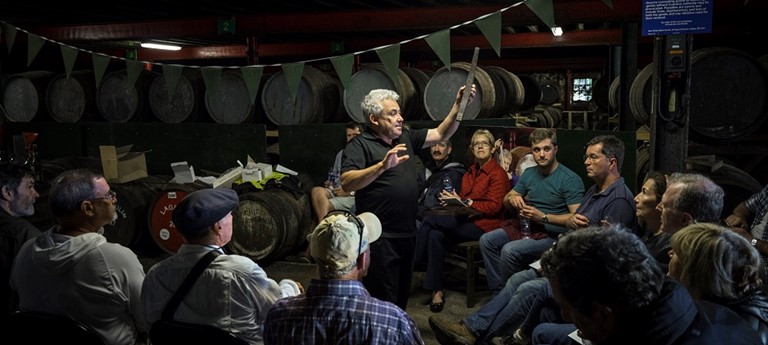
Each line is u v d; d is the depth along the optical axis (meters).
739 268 1.72
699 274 1.73
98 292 2.29
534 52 15.62
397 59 3.64
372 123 3.27
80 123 7.70
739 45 10.99
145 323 2.32
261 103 7.38
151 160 7.38
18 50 11.46
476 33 12.04
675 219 2.47
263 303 2.14
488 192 4.72
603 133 4.69
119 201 6.23
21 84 8.34
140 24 8.25
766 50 9.48
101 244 2.33
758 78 5.32
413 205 3.33
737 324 1.38
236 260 2.16
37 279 2.29
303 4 8.27
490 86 6.91
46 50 11.37
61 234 2.37
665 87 3.82
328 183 6.26
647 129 6.29
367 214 2.63
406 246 3.32
